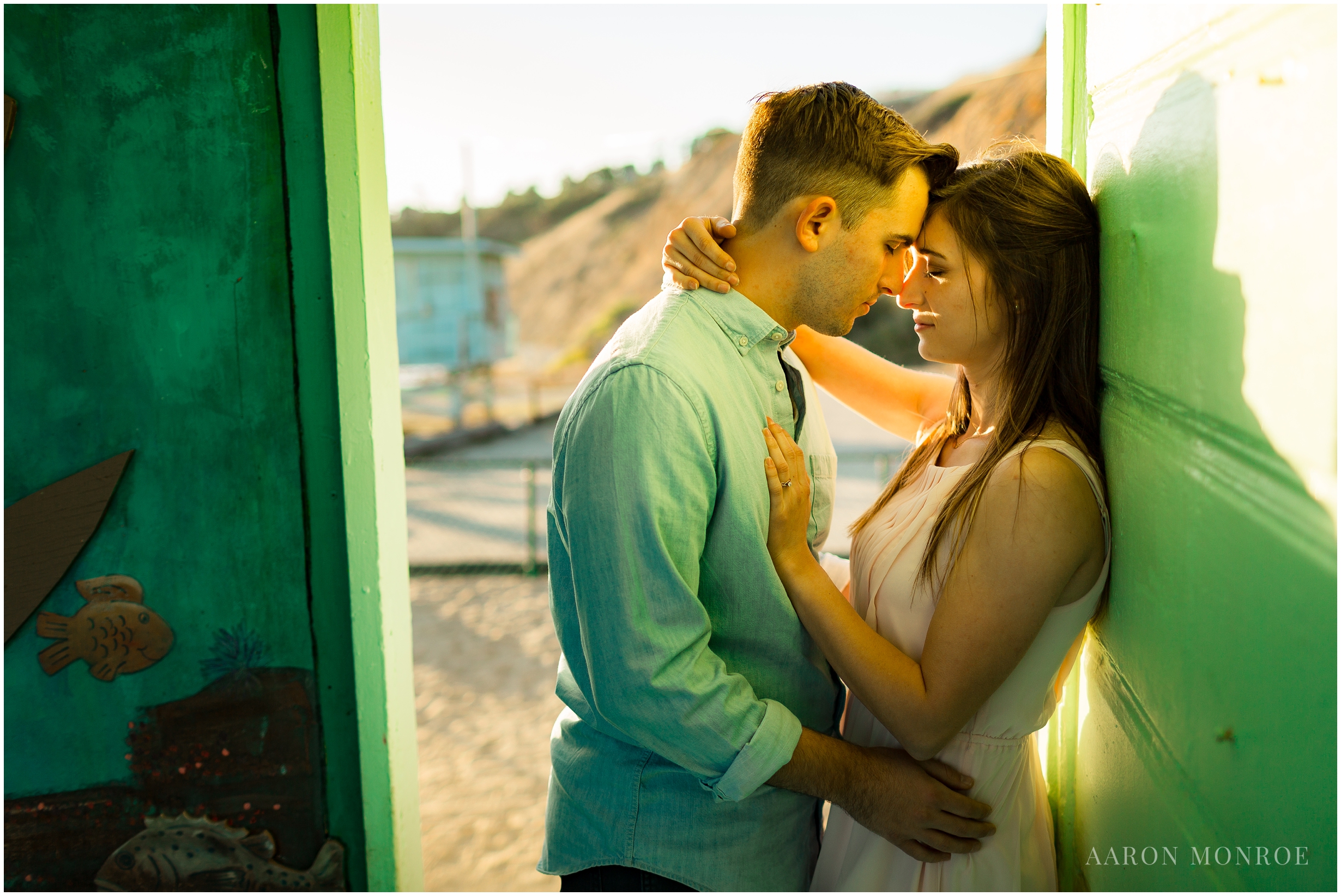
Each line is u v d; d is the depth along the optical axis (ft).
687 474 3.57
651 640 3.48
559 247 143.13
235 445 4.39
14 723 4.44
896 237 3.92
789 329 4.16
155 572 4.44
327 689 4.55
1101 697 4.05
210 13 4.13
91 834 4.55
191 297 4.29
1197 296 2.69
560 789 4.24
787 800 4.08
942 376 5.32
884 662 3.75
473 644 18.84
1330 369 1.86
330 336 4.33
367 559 4.46
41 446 4.31
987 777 4.05
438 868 10.68
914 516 4.17
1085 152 4.22
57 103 4.13
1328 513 1.87
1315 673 1.95
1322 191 1.87
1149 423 3.19
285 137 4.20
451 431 57.21
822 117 3.81
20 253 4.19
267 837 4.60
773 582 3.87
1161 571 3.09
